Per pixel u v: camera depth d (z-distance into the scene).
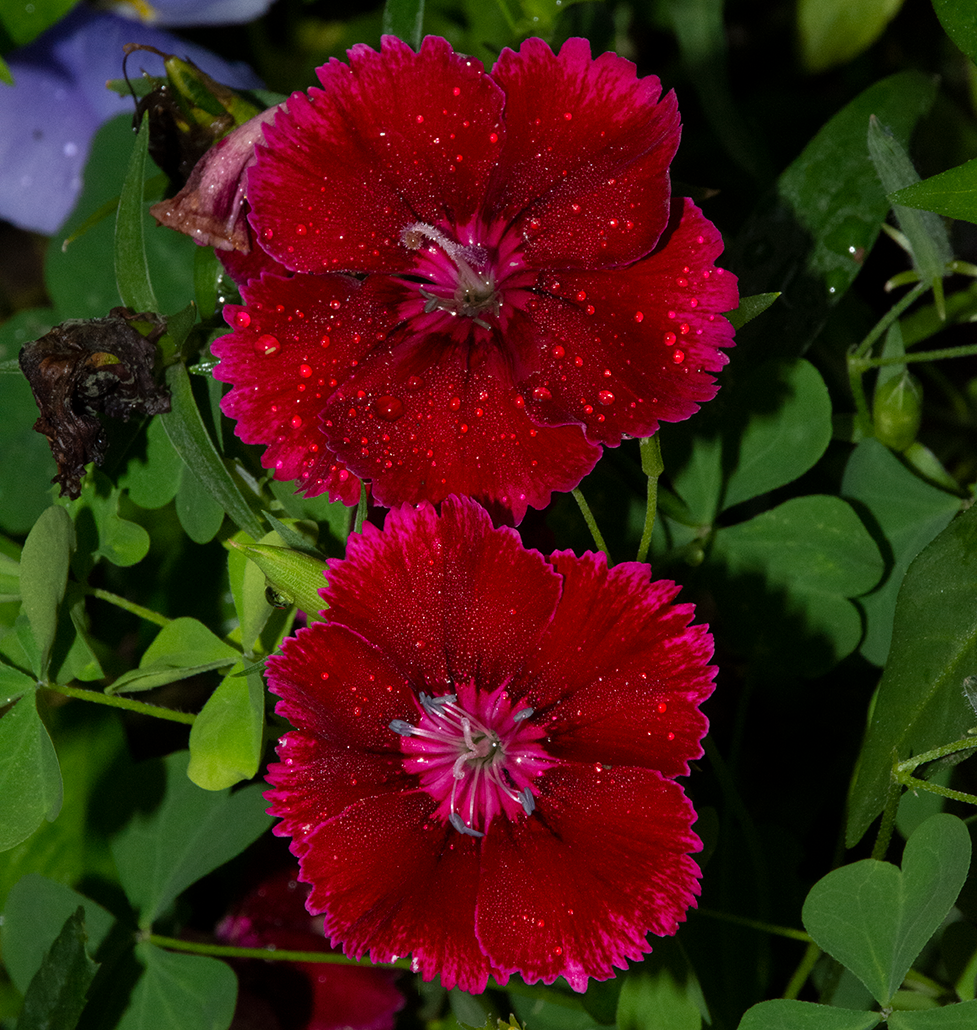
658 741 0.22
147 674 0.24
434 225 0.23
